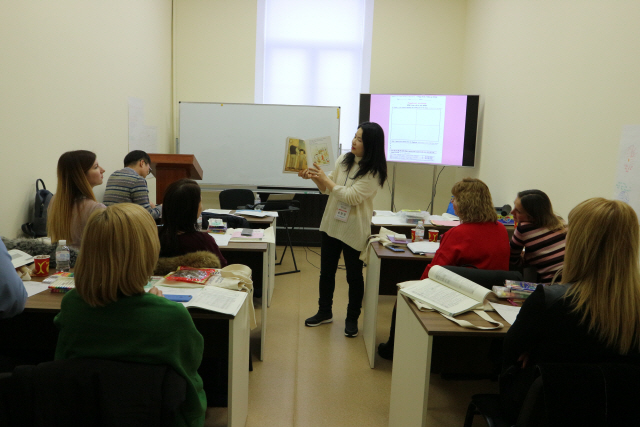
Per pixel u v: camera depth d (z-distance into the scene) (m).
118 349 1.10
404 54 5.66
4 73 2.51
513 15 4.24
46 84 2.93
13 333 1.97
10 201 2.61
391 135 5.34
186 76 5.66
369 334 2.78
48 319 1.96
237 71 5.68
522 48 4.03
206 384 2.21
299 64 5.75
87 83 3.48
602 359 1.21
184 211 2.00
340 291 4.07
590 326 1.18
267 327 3.21
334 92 5.79
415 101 5.20
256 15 5.61
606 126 2.78
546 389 1.11
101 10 3.66
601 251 1.19
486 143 4.88
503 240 2.16
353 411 2.25
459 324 1.57
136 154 3.21
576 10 3.16
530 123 3.83
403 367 1.85
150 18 4.79
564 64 3.30
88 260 1.08
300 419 2.16
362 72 5.76
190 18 5.58
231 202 4.69
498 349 1.94
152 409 1.03
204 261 1.95
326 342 3.00
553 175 3.42
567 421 1.11
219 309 1.61
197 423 1.22
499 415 1.45
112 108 3.94
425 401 1.56
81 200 2.33
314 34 5.71
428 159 5.24
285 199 4.85
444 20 5.62
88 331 1.12
